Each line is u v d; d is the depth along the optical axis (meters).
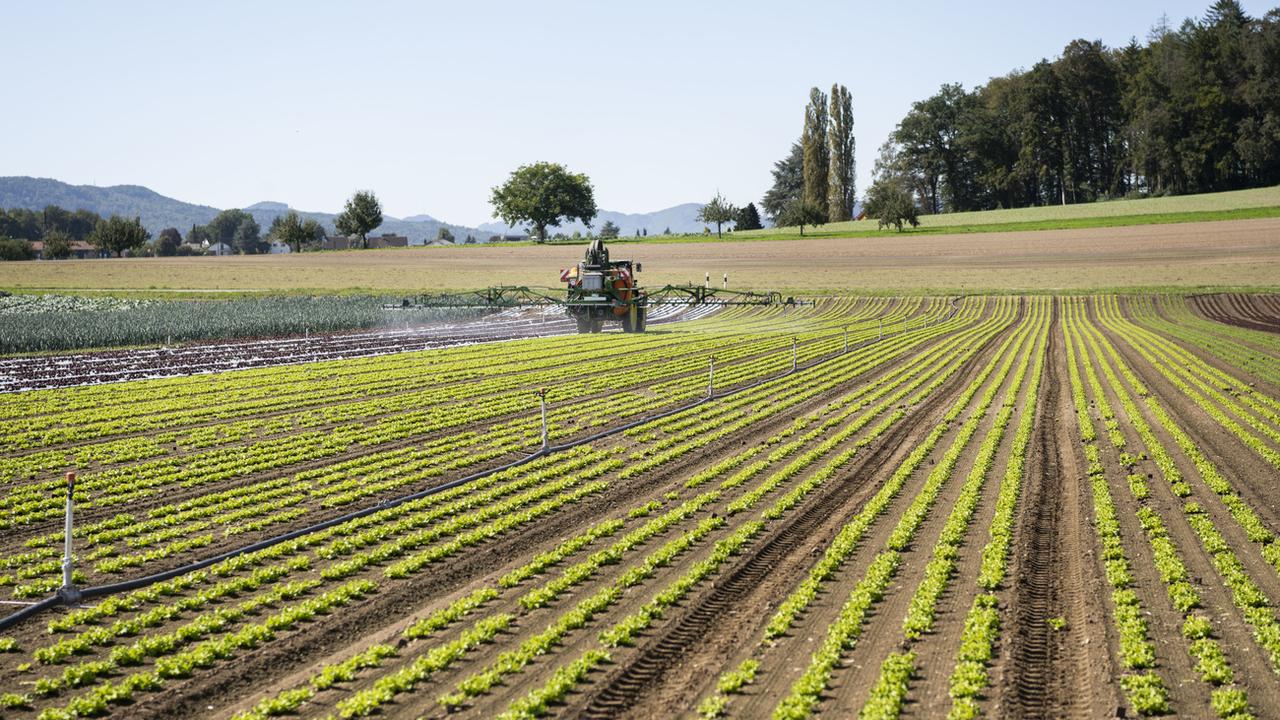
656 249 144.00
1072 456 24.80
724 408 32.78
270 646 12.62
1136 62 191.12
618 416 31.08
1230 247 108.62
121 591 14.76
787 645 12.57
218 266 129.00
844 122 187.38
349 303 77.81
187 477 22.27
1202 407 32.12
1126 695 11.20
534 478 22.05
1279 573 15.31
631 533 17.75
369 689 11.25
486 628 12.88
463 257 138.50
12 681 11.58
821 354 50.81
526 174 179.25
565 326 67.56
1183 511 19.20
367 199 190.12
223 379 38.75
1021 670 11.91
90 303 77.19
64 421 29.11
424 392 36.03
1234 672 11.77
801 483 21.86
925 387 38.44
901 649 12.47
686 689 11.27
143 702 11.02
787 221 166.50
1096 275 97.94
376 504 19.97
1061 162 182.25
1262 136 152.50
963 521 18.25
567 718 10.54
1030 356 49.81
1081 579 15.28
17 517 18.62
